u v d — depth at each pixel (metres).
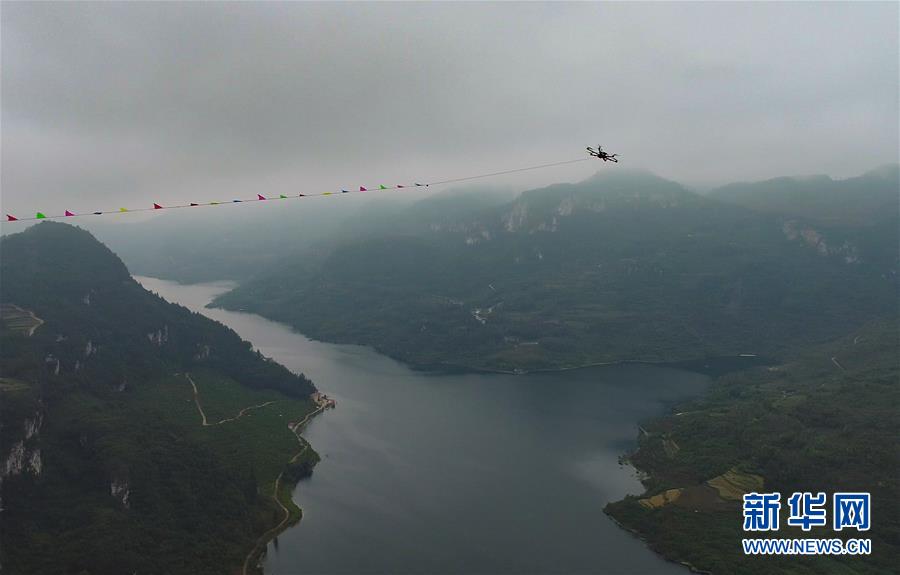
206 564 178.00
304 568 183.50
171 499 199.25
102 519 178.88
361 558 188.88
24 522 174.50
